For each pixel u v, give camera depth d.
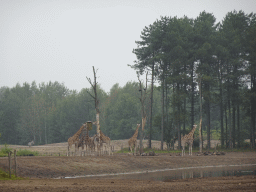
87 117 99.81
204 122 85.12
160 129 54.72
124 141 67.56
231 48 52.53
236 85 52.94
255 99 50.88
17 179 17.58
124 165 27.66
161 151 46.69
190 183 16.62
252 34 50.53
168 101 54.50
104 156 30.39
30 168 22.19
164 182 17.39
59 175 22.12
